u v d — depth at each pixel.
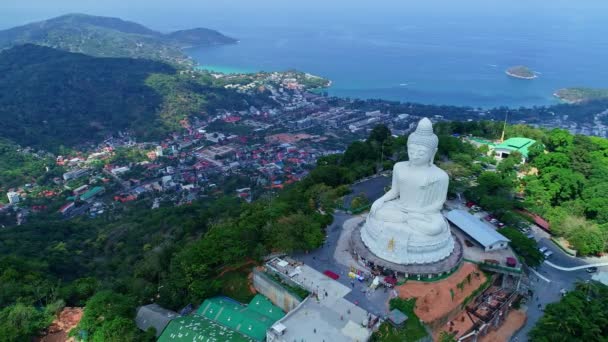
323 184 106.75
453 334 65.25
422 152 70.62
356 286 70.69
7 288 73.25
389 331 61.97
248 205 110.62
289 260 77.81
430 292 68.94
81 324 66.38
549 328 62.78
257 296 73.56
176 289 73.62
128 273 96.88
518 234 84.12
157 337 66.12
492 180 106.00
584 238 88.56
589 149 126.62
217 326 65.38
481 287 73.38
